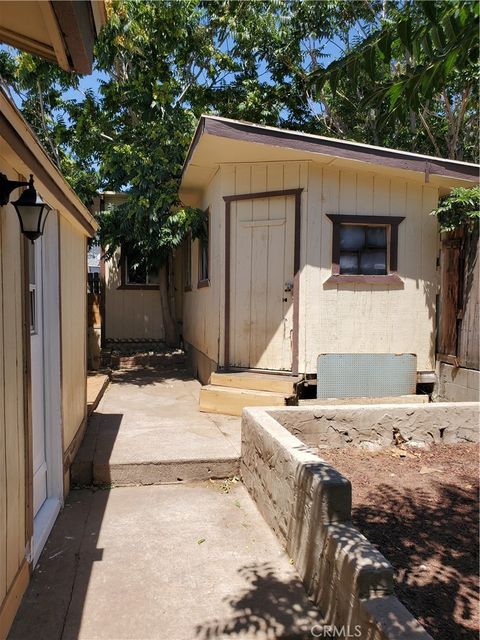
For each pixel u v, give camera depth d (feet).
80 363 16.55
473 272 19.12
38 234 8.39
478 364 18.74
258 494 12.94
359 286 20.77
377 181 20.77
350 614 7.51
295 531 10.17
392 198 20.95
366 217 20.67
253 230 21.50
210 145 19.06
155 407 21.61
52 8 6.66
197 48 32.24
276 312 21.11
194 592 9.31
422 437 16.48
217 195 22.90
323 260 20.44
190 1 29.04
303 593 9.33
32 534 9.76
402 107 6.70
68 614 8.61
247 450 14.21
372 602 7.11
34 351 11.54
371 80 6.31
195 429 17.76
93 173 36.60
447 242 20.84
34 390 11.51
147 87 30.09
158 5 28.58
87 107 32.37
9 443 8.26
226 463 14.88
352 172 20.54
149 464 14.33
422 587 8.96
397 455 15.49
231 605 8.94
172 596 9.18
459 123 31.78
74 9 6.73
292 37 32.07
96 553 10.64
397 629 6.47
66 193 12.07
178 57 32.71
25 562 9.27
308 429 15.70
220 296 22.30
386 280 20.90
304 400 20.18
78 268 16.30
